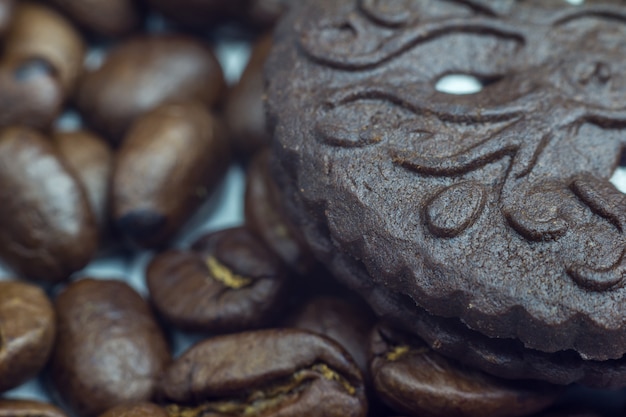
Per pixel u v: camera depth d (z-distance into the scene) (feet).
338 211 0.24
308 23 0.26
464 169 0.24
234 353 0.25
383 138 0.24
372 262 0.24
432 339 0.24
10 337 0.26
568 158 0.24
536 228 0.23
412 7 0.26
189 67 0.31
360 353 0.26
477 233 0.23
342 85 0.25
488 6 0.26
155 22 0.33
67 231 0.28
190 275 0.28
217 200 0.30
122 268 0.30
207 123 0.30
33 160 0.28
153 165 0.28
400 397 0.25
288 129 0.25
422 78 0.25
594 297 0.23
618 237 0.23
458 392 0.24
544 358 0.24
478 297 0.23
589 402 0.26
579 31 0.26
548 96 0.25
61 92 0.30
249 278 0.27
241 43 0.33
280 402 0.25
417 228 0.24
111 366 0.26
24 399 0.26
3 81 0.30
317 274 0.27
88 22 0.32
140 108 0.30
